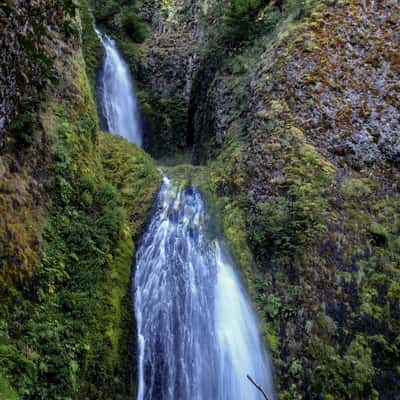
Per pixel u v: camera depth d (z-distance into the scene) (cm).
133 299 716
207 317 802
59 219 634
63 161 674
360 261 805
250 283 810
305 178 900
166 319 757
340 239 825
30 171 610
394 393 683
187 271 835
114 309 646
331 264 800
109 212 730
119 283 689
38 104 669
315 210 850
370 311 750
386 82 1012
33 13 666
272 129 1002
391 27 1075
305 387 690
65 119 730
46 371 485
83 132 775
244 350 755
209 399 731
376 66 1034
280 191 902
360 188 895
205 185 1027
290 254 815
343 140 960
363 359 703
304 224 837
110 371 598
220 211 952
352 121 979
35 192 605
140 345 697
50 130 679
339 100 1005
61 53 798
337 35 1083
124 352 648
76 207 680
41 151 642
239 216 913
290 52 1085
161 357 718
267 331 751
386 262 802
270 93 1065
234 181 982
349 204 872
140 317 720
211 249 873
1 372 428
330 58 1055
